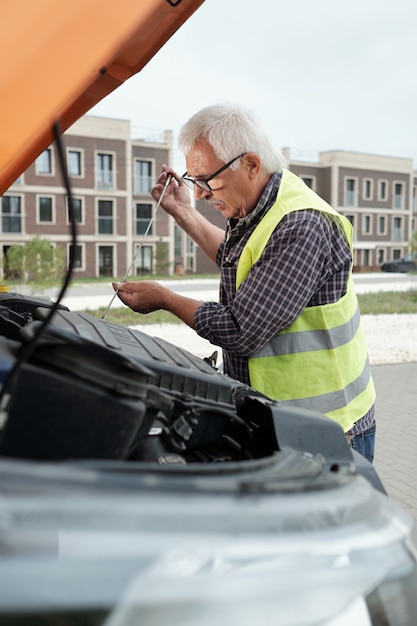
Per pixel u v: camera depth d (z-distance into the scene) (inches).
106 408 47.9
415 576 41.4
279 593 36.5
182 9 72.1
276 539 36.9
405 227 2375.7
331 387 88.1
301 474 43.4
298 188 88.6
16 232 1603.1
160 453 56.6
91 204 1740.9
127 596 33.9
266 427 57.9
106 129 1744.6
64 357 48.4
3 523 32.4
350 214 2235.5
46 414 47.2
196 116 86.2
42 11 57.6
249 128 84.3
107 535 33.6
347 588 38.3
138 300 92.9
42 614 32.9
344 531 39.2
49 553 32.8
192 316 88.4
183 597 34.8
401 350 417.1
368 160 2251.5
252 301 81.9
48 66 57.9
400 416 263.9
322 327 87.1
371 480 57.7
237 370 91.4
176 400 56.8
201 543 35.1
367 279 1312.7
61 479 33.8
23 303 92.1
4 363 46.8
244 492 38.2
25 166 65.4
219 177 86.2
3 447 47.2
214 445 60.9
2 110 57.9
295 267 81.2
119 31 57.7
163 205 115.6
